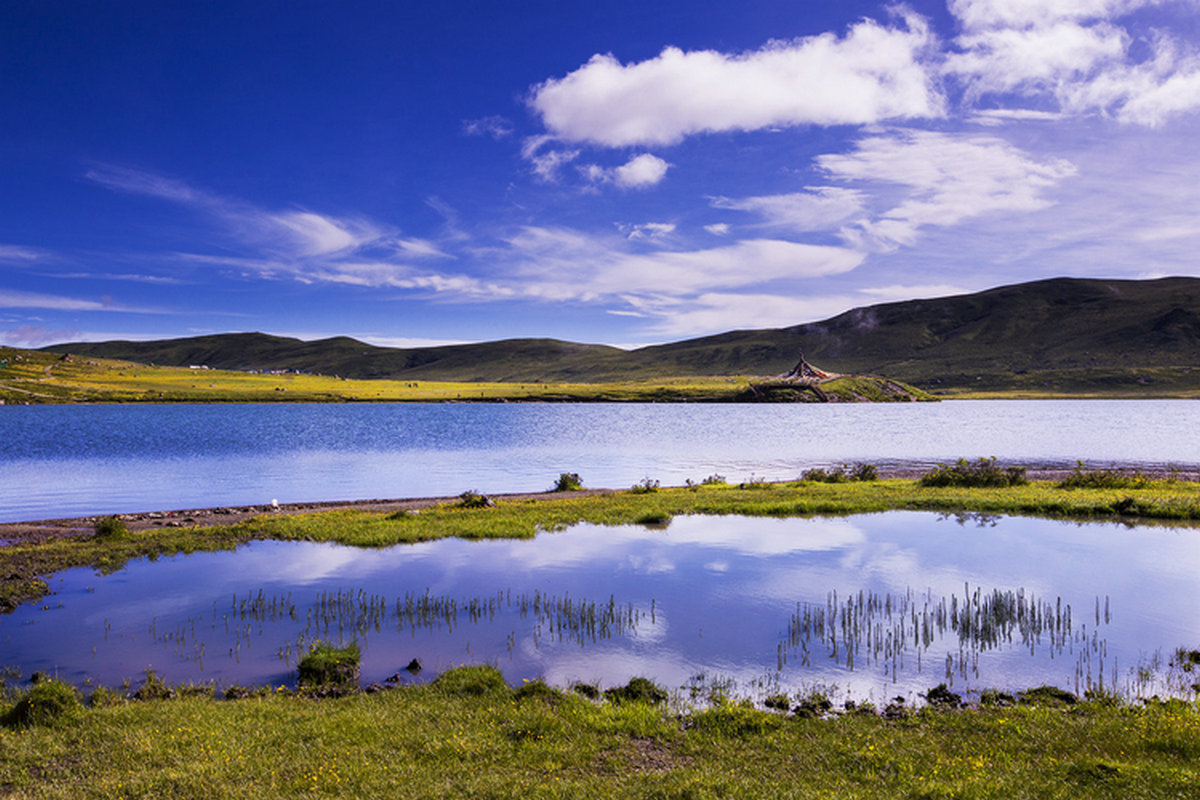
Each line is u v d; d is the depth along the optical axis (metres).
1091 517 38.28
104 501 46.84
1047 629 19.86
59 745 11.81
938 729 12.84
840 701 15.02
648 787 9.95
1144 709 13.72
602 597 23.42
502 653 18.16
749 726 13.03
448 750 11.64
